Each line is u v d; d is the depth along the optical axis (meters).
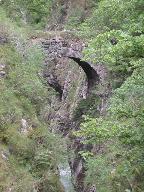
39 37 25.58
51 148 16.09
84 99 29.25
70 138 28.78
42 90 18.36
